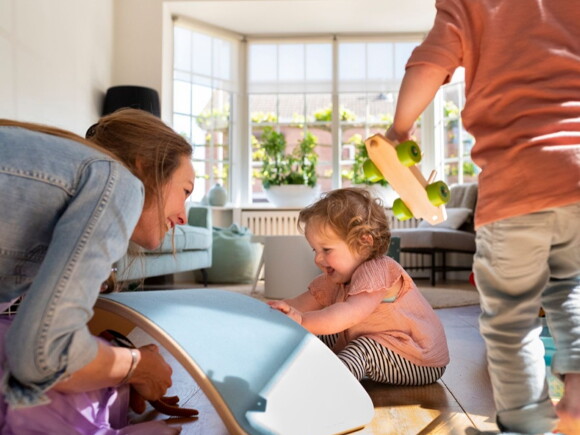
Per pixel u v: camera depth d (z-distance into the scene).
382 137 1.10
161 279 5.49
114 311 1.09
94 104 4.94
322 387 1.12
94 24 4.93
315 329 1.42
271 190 6.44
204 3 5.72
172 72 5.98
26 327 0.79
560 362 0.98
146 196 1.03
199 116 6.30
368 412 1.17
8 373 0.82
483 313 1.08
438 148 6.68
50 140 0.93
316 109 6.76
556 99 1.01
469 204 5.94
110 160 0.92
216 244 5.70
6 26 3.24
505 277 1.03
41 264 0.91
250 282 5.76
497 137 1.04
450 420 1.29
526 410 1.00
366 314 1.49
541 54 1.04
